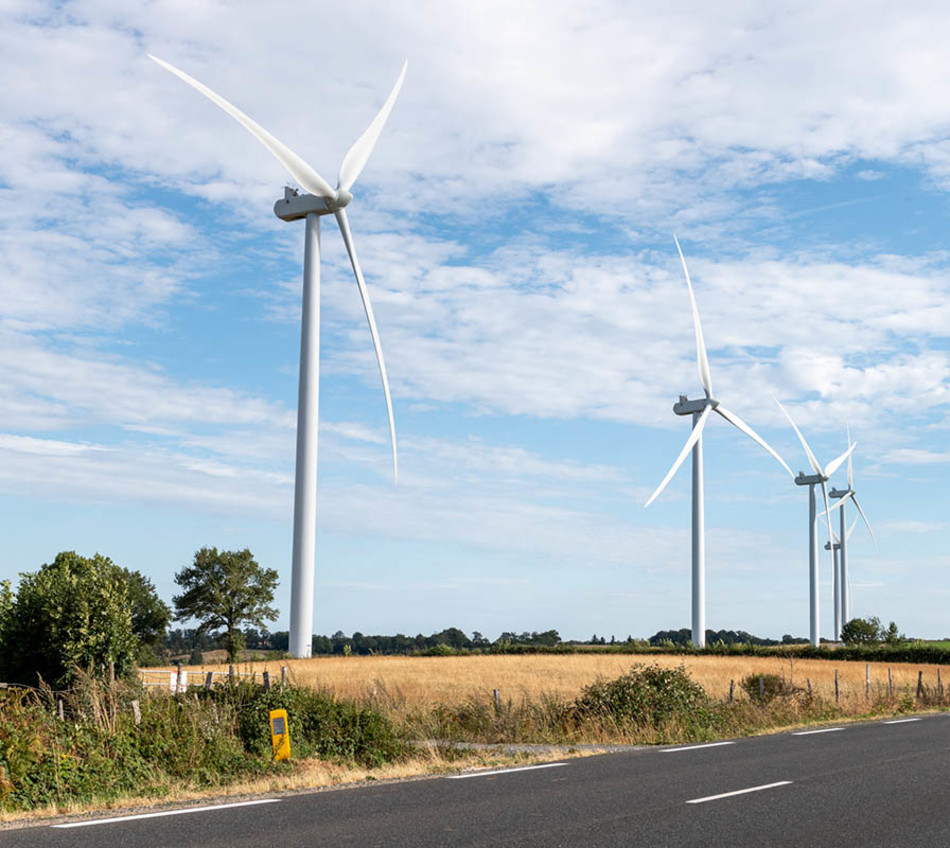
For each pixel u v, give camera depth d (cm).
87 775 1220
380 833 847
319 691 1823
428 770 1394
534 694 3184
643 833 850
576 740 1972
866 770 1315
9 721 1281
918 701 3197
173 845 792
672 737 1927
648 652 8275
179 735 1448
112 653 2688
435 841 809
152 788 1219
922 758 1466
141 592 8538
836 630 10525
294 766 1488
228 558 9125
